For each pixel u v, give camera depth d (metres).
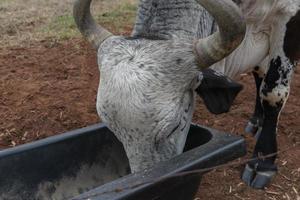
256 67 2.66
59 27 4.48
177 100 1.86
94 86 3.33
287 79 2.43
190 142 2.21
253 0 2.26
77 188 2.25
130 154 1.92
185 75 1.86
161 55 1.83
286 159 2.64
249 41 2.37
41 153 2.15
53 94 3.21
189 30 1.92
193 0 1.95
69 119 2.95
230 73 2.39
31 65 3.64
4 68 3.57
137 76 1.80
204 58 1.85
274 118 2.48
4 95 3.18
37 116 2.96
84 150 2.25
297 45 2.38
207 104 1.94
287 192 2.44
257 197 2.40
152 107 1.82
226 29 1.78
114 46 1.87
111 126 1.88
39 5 5.22
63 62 3.70
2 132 2.84
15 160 2.10
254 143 2.76
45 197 2.18
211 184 2.46
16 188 2.12
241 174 2.52
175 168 1.86
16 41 4.12
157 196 1.84
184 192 2.02
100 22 4.61
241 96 3.28
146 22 1.95
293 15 2.32
